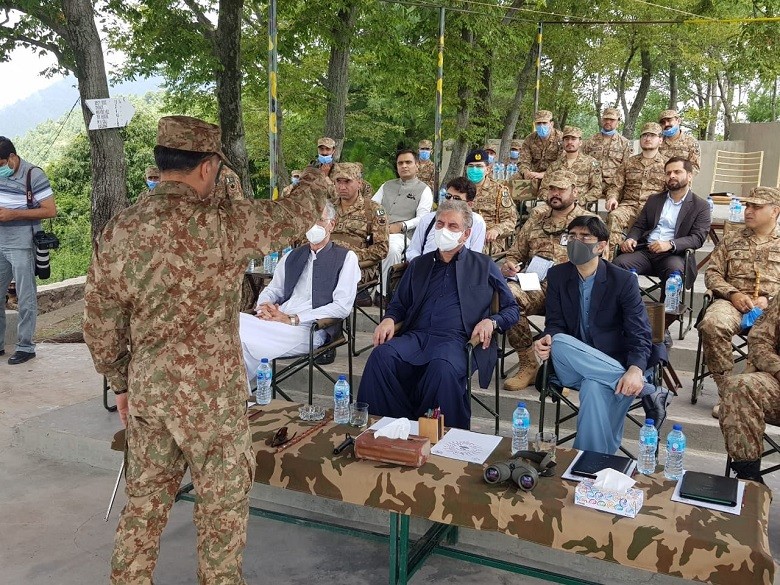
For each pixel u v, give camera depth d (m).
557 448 3.03
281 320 4.42
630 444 4.24
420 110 22.03
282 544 3.47
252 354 4.32
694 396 4.53
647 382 3.73
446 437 3.13
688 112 28.25
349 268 4.59
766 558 2.20
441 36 10.23
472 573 3.20
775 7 15.10
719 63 21.95
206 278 2.27
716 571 2.26
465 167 6.78
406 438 2.93
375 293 6.39
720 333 4.27
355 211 6.08
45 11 11.25
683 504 2.54
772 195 4.59
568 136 7.84
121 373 2.44
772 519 3.53
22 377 6.03
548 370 3.88
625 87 28.78
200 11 12.51
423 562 3.10
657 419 3.62
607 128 8.86
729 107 29.97
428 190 7.32
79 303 9.89
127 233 2.24
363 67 20.83
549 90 21.73
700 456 4.12
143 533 2.40
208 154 2.31
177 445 2.38
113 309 2.31
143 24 12.85
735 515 2.45
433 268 4.30
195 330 2.30
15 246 6.25
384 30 13.84
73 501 3.89
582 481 2.59
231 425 2.37
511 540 3.39
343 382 3.52
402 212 7.32
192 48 12.35
